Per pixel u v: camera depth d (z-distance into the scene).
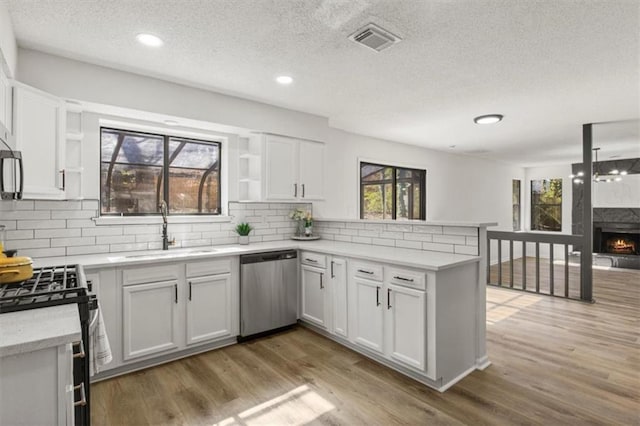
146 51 2.47
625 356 2.89
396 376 2.56
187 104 3.16
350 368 2.69
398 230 3.30
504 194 8.48
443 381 2.39
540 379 2.52
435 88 3.23
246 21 2.07
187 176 3.65
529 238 5.05
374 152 5.47
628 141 5.64
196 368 2.68
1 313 1.22
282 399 2.25
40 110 2.28
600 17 2.00
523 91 3.31
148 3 1.88
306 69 2.79
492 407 2.16
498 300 4.65
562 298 4.74
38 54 2.47
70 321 1.14
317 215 4.65
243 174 3.92
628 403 2.20
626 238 7.48
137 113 2.98
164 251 3.21
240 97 3.50
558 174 8.59
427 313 2.37
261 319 3.31
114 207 3.21
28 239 2.65
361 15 2.00
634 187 7.35
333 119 4.36
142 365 2.69
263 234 4.07
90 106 2.78
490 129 4.90
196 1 1.87
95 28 2.15
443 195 6.75
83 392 1.29
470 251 2.76
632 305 4.41
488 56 2.54
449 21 2.05
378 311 2.71
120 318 2.56
